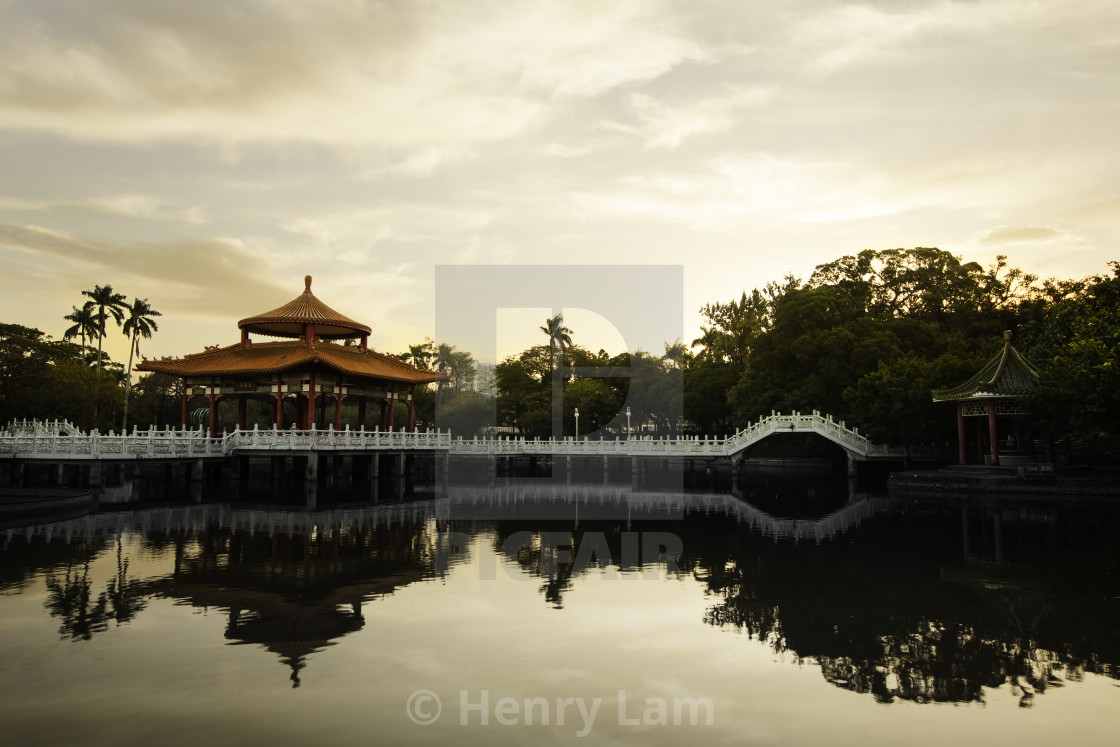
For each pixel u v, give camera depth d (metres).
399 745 10.27
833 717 11.25
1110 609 16.97
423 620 16.11
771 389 63.47
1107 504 35.47
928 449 53.12
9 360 58.53
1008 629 15.50
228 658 13.59
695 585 19.48
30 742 10.22
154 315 74.88
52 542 25.27
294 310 51.84
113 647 14.14
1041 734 10.66
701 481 53.78
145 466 52.53
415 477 56.19
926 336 59.09
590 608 17.16
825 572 21.06
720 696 12.03
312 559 22.62
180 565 21.59
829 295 60.97
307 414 52.72
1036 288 63.12
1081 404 35.28
